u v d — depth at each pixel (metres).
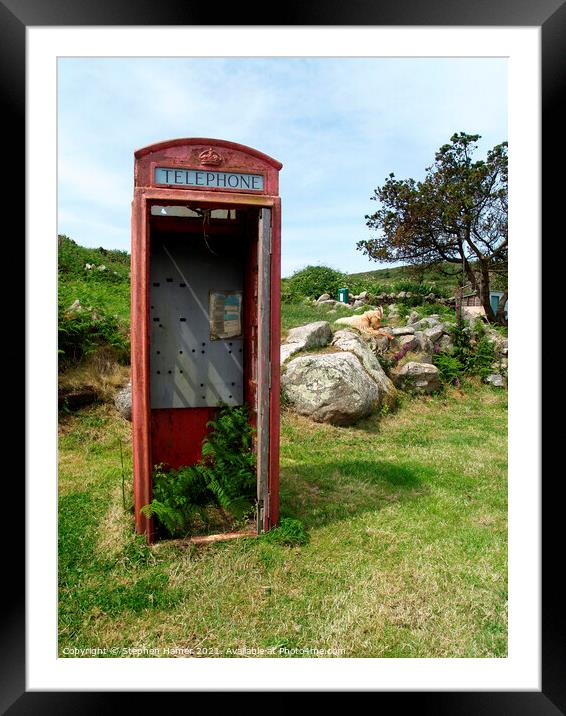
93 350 7.97
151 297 4.82
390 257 17.44
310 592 3.56
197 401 4.98
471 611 3.42
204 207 4.07
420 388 10.24
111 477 5.52
